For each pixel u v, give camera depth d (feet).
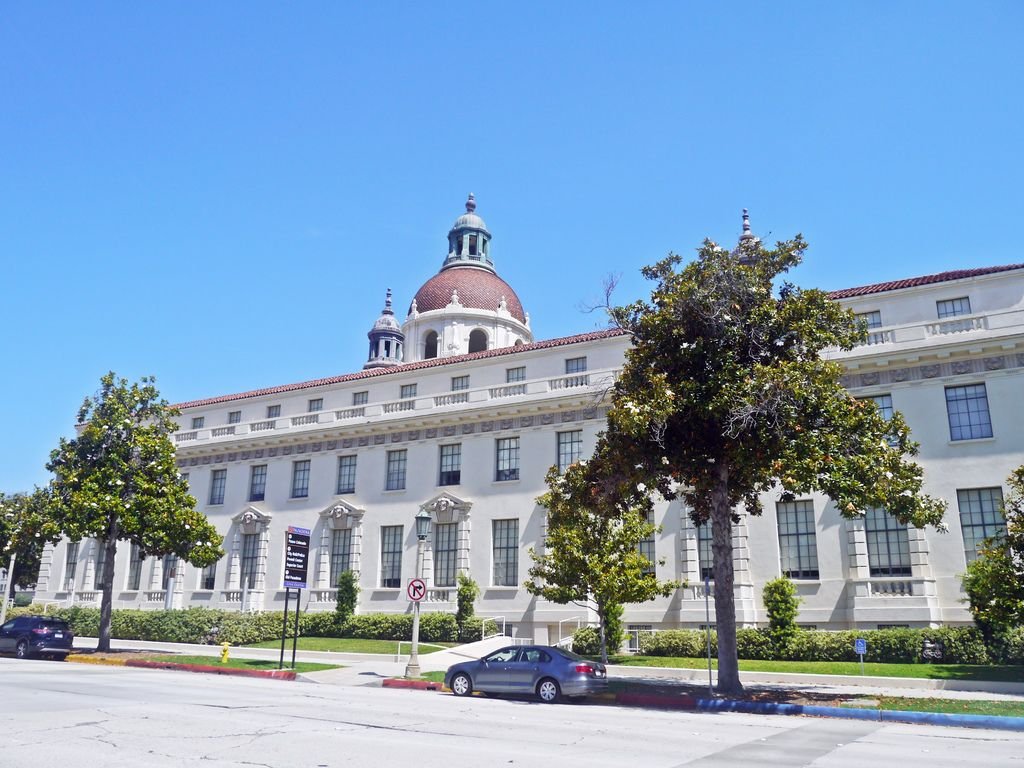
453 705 65.36
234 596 162.20
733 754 42.57
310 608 153.17
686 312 75.97
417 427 154.51
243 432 175.83
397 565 150.51
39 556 222.28
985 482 108.27
